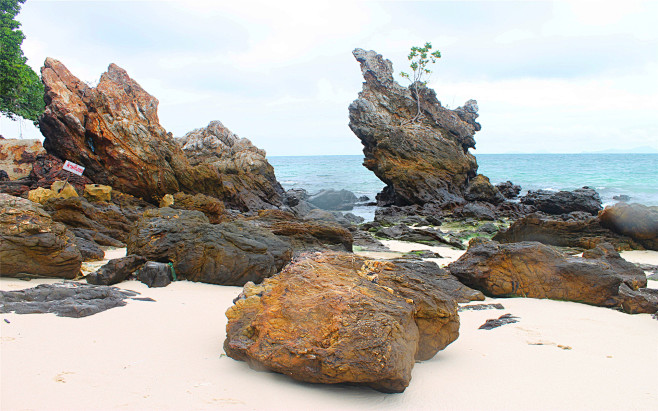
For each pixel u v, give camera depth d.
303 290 6.26
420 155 44.16
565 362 6.64
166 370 5.60
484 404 5.16
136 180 30.61
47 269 10.73
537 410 5.03
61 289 8.65
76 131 29.67
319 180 80.38
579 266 10.81
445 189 43.41
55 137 29.62
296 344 5.55
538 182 68.38
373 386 5.43
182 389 5.11
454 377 5.97
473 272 11.45
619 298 10.30
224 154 45.88
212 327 7.57
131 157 30.36
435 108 47.00
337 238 18.38
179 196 22.53
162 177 31.50
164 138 33.62
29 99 42.78
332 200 47.41
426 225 30.94
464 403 5.17
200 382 5.33
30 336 6.36
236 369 5.80
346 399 5.17
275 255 12.95
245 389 5.24
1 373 5.12
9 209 10.74
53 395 4.71
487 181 44.56
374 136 44.59
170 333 7.09
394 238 24.44
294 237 17.97
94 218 18.56
